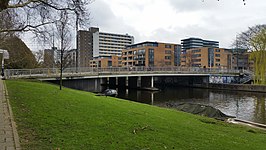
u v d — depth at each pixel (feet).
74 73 138.41
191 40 494.18
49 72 126.82
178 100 145.69
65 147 20.38
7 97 44.42
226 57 391.86
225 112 102.17
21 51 156.56
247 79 229.66
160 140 27.12
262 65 180.24
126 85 242.99
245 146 32.63
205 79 243.60
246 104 126.31
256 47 184.24
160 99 150.41
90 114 35.81
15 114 30.48
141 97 160.66
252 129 56.29
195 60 398.21
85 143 22.11
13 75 113.19
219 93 186.29
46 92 58.44
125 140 24.90
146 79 220.23
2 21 64.90
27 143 20.35
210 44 515.50
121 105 58.03
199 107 87.04
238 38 230.27
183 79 265.13
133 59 387.96
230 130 48.16
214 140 32.78
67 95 57.82
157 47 361.30
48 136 22.80
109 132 27.04
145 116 43.52
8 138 21.47
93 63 465.88
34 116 30.12
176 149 24.82
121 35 550.36
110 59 444.14
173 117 52.34
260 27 196.54
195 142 29.43
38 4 39.09
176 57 377.50
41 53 202.18
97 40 508.94
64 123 28.37
